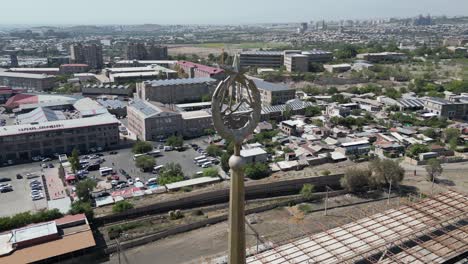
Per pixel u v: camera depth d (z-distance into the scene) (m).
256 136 186.62
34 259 88.44
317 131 192.00
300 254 74.12
